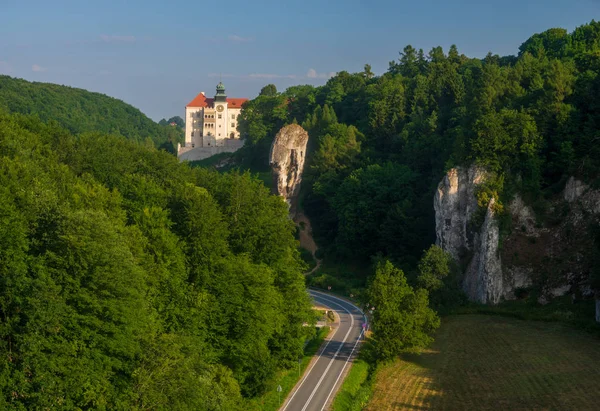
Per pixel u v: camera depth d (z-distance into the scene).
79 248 45.44
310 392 63.56
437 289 91.31
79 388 42.78
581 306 85.81
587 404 58.06
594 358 69.38
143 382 46.44
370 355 73.88
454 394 63.22
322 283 116.12
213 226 62.94
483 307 91.06
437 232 105.00
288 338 68.50
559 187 97.75
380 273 74.69
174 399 47.62
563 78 107.38
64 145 77.12
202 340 57.38
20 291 42.38
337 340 80.75
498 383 64.81
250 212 72.75
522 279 92.19
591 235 88.69
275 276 71.00
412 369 71.12
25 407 41.06
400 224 115.88
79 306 45.06
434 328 75.56
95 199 56.91
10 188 49.88
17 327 42.34
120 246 48.78
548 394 60.91
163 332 53.69
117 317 46.16
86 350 44.56
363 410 60.81
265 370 60.66
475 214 97.88
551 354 71.50
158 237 58.09
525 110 105.25
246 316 60.06
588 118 101.31
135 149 89.38
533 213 96.50
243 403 56.47
